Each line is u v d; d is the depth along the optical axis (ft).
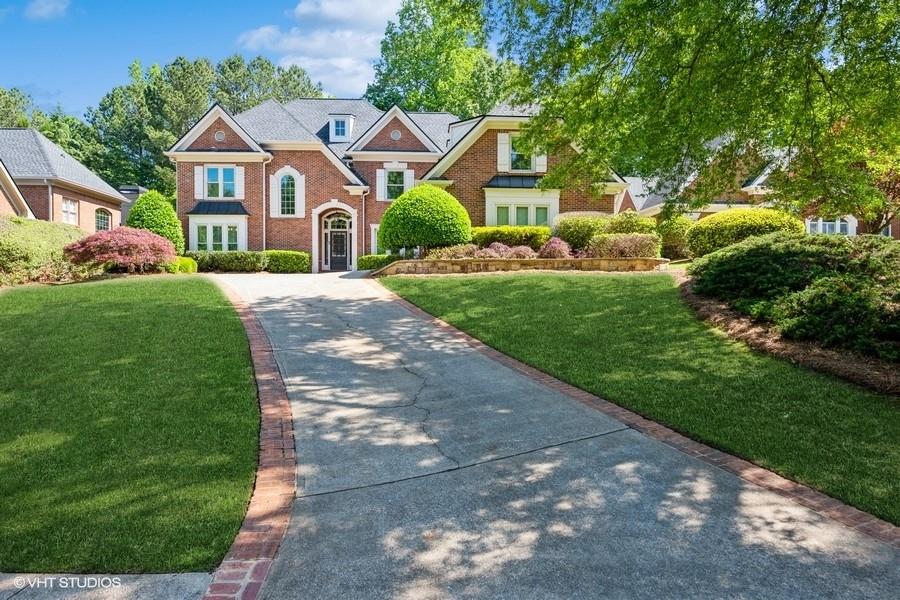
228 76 209.05
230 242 83.92
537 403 21.09
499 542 12.05
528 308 36.58
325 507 13.64
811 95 28.81
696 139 28.73
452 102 138.82
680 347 27.43
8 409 19.27
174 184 162.20
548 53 31.86
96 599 10.06
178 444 16.80
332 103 100.32
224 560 11.31
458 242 58.70
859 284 28.55
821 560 11.29
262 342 29.58
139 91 201.87
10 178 69.56
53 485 14.21
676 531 12.42
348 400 21.53
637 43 29.68
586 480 14.97
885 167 35.14
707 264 39.96
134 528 12.28
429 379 24.18
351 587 10.52
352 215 86.63
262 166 84.38
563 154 39.52
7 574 10.73
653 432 18.17
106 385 21.63
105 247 53.57
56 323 31.22
